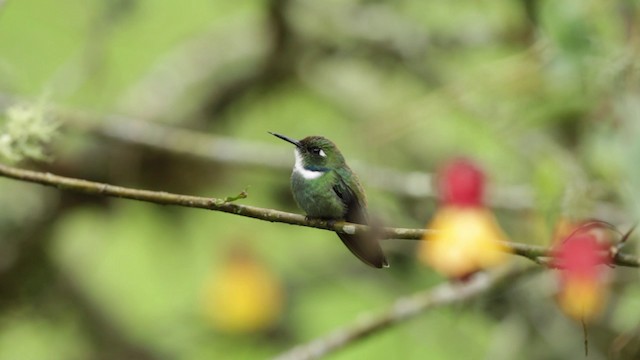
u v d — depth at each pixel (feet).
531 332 30.76
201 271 37.78
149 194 15.43
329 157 21.02
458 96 29.14
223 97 37.24
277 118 38.88
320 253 35.81
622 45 21.70
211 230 37.58
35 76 35.29
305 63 37.37
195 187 36.14
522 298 30.86
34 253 35.14
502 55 35.91
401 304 24.64
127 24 34.50
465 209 17.49
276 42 36.91
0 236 34.12
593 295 16.28
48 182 15.46
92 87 33.81
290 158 31.68
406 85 37.50
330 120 39.01
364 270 34.76
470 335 32.40
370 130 34.09
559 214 18.44
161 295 38.01
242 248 30.09
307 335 34.09
